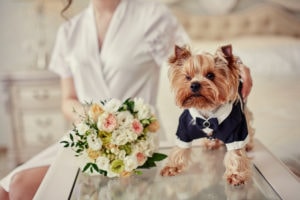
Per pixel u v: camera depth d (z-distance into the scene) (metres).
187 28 3.08
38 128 2.70
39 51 2.94
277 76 2.40
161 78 2.33
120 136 0.86
